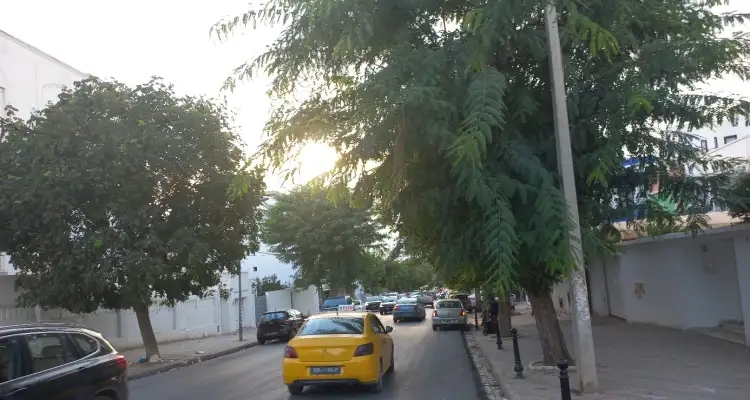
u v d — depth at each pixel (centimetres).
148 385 1554
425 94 862
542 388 1052
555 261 870
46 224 1773
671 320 1864
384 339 1332
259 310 4206
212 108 2038
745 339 1377
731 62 996
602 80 1017
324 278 4328
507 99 1016
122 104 1873
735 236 1378
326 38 997
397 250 1939
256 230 2233
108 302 1988
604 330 1948
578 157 1014
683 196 1146
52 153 1769
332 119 1047
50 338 723
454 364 1656
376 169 1041
